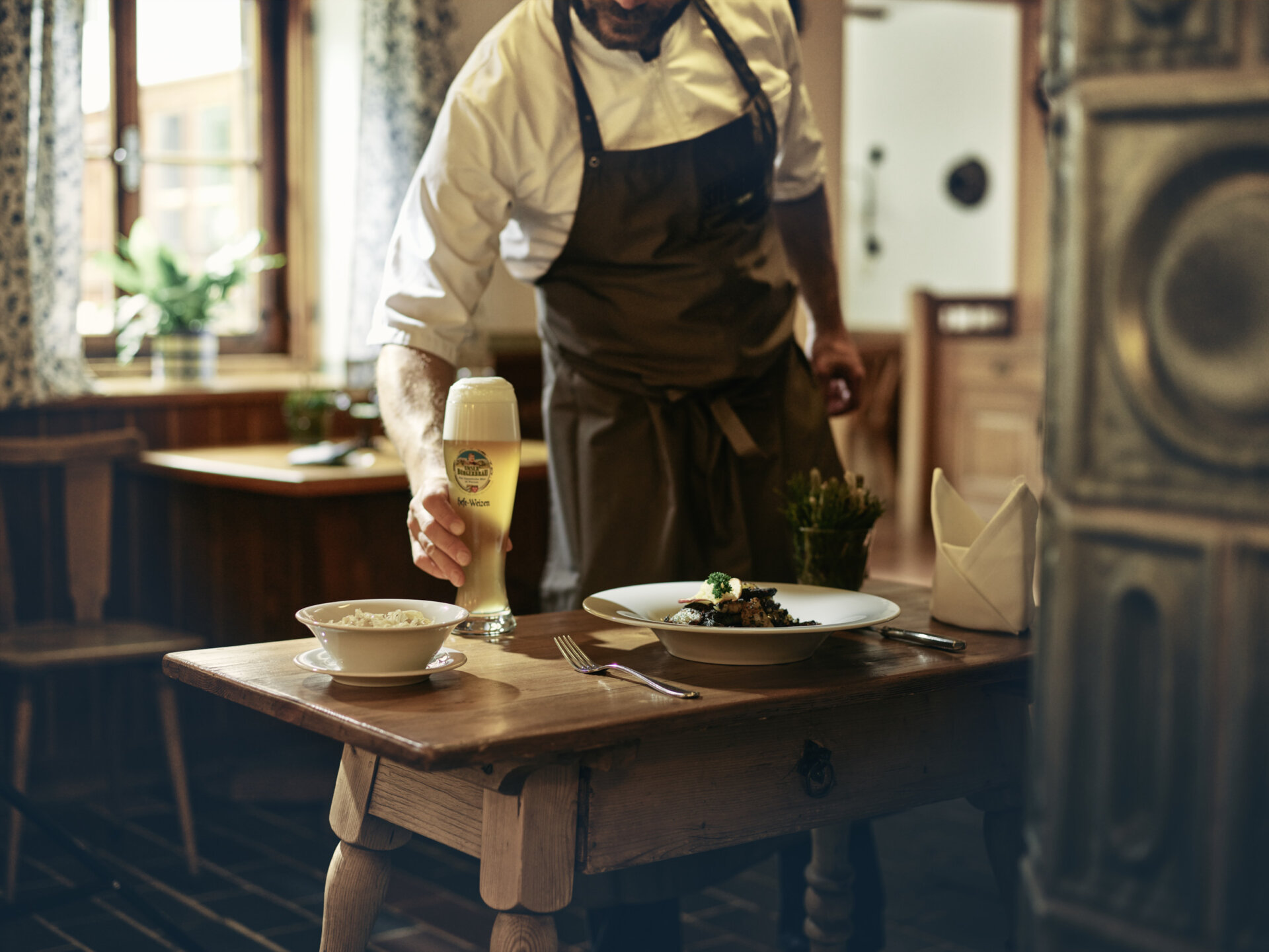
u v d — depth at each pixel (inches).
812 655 44.2
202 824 115.1
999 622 48.8
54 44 122.8
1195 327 20.8
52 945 88.3
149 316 143.4
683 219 61.1
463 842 39.4
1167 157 20.8
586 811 37.7
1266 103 19.7
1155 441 21.5
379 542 118.8
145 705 130.6
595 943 67.4
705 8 60.7
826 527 51.5
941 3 281.9
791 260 73.4
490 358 148.8
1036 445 221.8
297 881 101.2
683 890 59.5
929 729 46.6
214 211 152.3
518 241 63.8
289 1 154.3
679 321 61.7
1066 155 22.3
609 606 44.6
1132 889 22.3
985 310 248.2
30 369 120.5
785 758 42.2
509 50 58.3
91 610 113.7
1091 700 22.7
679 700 37.4
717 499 62.8
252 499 121.3
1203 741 21.2
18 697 99.1
